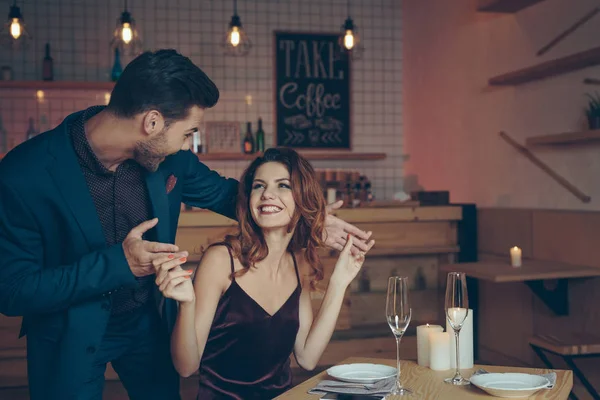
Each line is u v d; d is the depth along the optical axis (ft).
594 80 11.37
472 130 15.61
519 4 13.01
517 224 13.44
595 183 11.44
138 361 6.82
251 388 6.86
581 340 10.30
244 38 16.03
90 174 5.87
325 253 13.32
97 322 5.85
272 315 6.85
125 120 5.45
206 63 18.43
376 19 19.48
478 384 5.38
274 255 6.95
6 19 17.49
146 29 18.16
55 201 5.58
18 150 5.69
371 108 19.43
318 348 6.87
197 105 5.53
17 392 12.43
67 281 5.38
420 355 6.40
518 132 13.74
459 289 5.79
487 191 15.02
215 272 6.77
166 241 6.37
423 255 14.73
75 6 17.80
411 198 15.83
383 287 14.49
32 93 17.53
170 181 6.61
